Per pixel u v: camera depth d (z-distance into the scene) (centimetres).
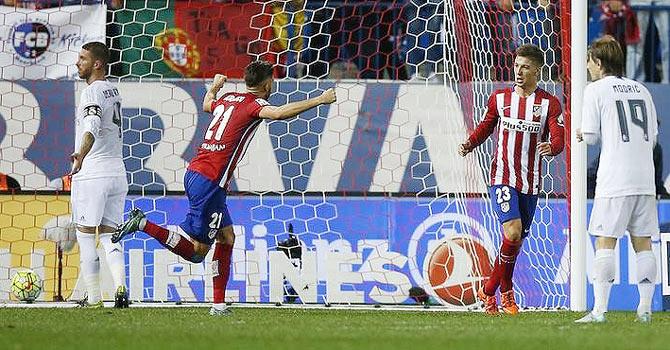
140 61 3966
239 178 3794
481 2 3859
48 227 3759
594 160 3866
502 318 3042
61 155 3794
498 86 3828
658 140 3984
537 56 3188
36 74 3822
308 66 4050
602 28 4797
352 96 3831
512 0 3900
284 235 3762
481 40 3822
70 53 3847
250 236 3759
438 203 3772
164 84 3838
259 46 4062
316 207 3781
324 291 3728
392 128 3819
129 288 3691
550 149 3148
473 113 3806
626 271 3703
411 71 4172
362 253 3750
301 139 3816
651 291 2869
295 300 3719
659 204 3784
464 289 3716
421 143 3806
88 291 3381
